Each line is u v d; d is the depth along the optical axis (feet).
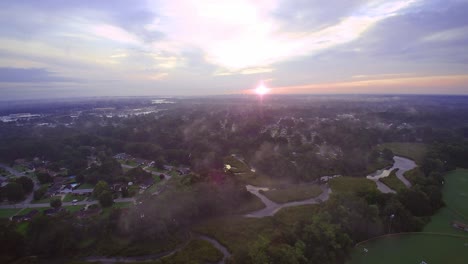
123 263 223.30
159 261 222.48
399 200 290.56
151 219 259.60
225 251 236.02
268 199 339.98
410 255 216.54
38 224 246.47
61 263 224.94
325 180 399.24
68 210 299.38
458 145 513.45
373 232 242.78
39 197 342.23
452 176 405.59
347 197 275.39
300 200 335.67
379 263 207.51
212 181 344.08
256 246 210.59
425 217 273.75
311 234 221.87
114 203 324.19
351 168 440.45
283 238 234.58
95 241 248.73
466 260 209.46
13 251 230.27
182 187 337.93
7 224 254.47
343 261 208.23
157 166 461.37
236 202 319.27
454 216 281.95
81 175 394.73
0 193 328.70
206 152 498.69
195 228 272.72
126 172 423.23
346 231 231.91
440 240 237.04
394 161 495.00
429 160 429.79
